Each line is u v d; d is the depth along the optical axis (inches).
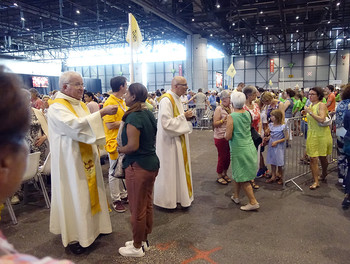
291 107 309.4
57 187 102.9
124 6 554.3
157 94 567.2
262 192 166.9
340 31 931.3
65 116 96.6
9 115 16.2
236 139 133.6
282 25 714.2
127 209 147.5
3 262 14.3
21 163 17.7
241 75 1088.8
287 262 99.6
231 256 104.0
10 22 701.9
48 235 122.6
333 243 111.0
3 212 147.3
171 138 139.3
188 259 102.8
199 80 757.3
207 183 186.4
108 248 110.7
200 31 731.4
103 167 228.1
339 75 962.7
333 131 233.5
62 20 634.2
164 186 141.6
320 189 169.2
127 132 93.4
